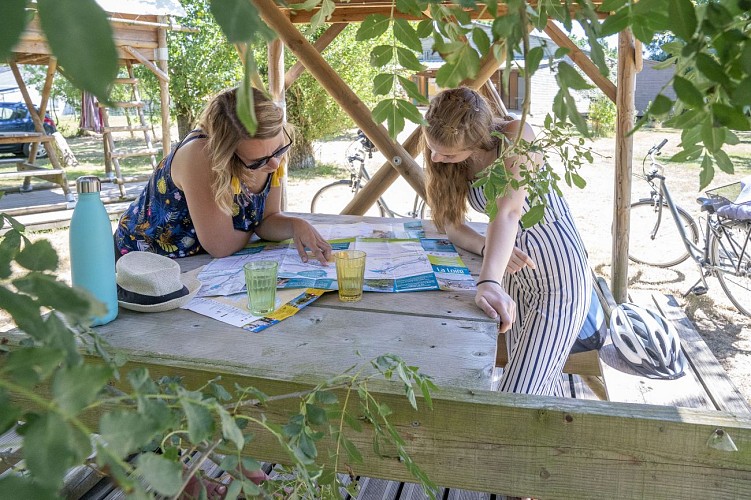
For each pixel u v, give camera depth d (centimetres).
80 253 147
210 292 179
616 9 61
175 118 1282
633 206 600
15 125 1059
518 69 67
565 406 101
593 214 804
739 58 53
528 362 220
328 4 92
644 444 98
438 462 108
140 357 120
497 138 200
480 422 104
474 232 224
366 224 260
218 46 1147
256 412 113
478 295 172
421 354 141
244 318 161
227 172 200
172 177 215
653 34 58
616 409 100
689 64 60
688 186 933
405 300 174
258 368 117
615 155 433
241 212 225
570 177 128
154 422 45
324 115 1143
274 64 432
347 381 109
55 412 39
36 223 699
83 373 40
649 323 300
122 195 864
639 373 296
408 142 365
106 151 956
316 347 144
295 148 1145
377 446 96
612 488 101
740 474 96
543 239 213
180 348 143
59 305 43
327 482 91
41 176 838
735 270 477
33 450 37
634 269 590
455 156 202
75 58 28
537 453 103
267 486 87
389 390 108
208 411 58
